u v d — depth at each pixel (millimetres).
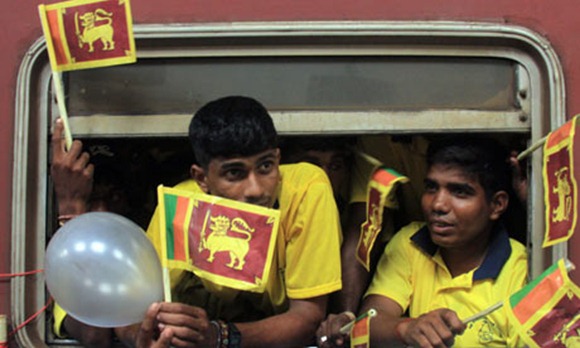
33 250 2219
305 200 2201
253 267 1977
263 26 2203
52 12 2123
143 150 2645
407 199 2605
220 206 1994
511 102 2250
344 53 2234
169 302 1959
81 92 2248
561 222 1967
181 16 2223
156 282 1951
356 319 2080
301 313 2172
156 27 2211
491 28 2213
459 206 2246
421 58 2250
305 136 2301
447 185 2258
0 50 2230
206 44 2230
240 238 1986
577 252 2199
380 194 2195
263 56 2240
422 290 2326
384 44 2234
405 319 2160
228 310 2328
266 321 2150
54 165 2184
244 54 2234
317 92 2244
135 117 2240
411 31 2207
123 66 2248
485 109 2246
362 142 2518
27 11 2236
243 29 2203
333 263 2191
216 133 2039
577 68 2223
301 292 2180
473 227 2256
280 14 2215
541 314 1941
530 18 2230
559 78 2211
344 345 2162
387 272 2357
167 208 2020
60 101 2150
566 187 1957
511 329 2191
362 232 2254
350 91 2246
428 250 2338
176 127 2238
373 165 2404
